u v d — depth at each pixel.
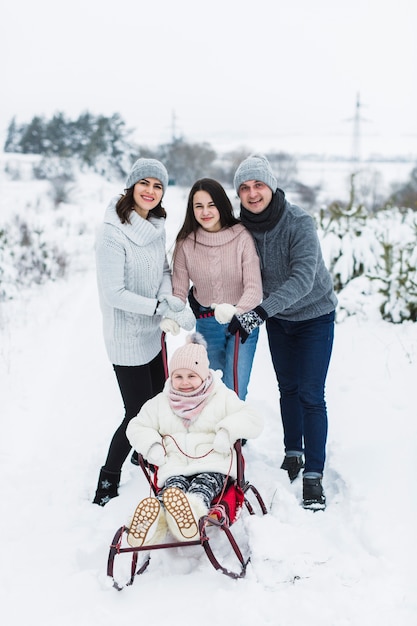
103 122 48.94
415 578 3.12
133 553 3.28
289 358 4.43
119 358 4.20
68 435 5.36
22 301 10.06
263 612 2.95
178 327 4.07
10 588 3.32
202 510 3.26
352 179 10.18
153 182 4.14
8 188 30.94
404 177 43.25
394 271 8.02
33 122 58.12
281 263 4.25
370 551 3.40
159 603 3.12
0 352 7.52
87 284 11.70
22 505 4.18
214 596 3.07
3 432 5.36
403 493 3.86
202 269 4.45
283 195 4.20
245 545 3.54
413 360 6.20
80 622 3.00
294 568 3.17
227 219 4.39
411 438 4.54
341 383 5.87
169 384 3.83
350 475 4.20
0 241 11.43
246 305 4.18
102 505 4.21
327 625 2.85
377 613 2.89
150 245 4.21
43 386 6.52
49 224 16.75
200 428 3.74
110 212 4.14
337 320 8.15
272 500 4.03
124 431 4.21
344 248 8.72
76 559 3.57
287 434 4.56
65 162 39.19
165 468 3.66
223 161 52.75
